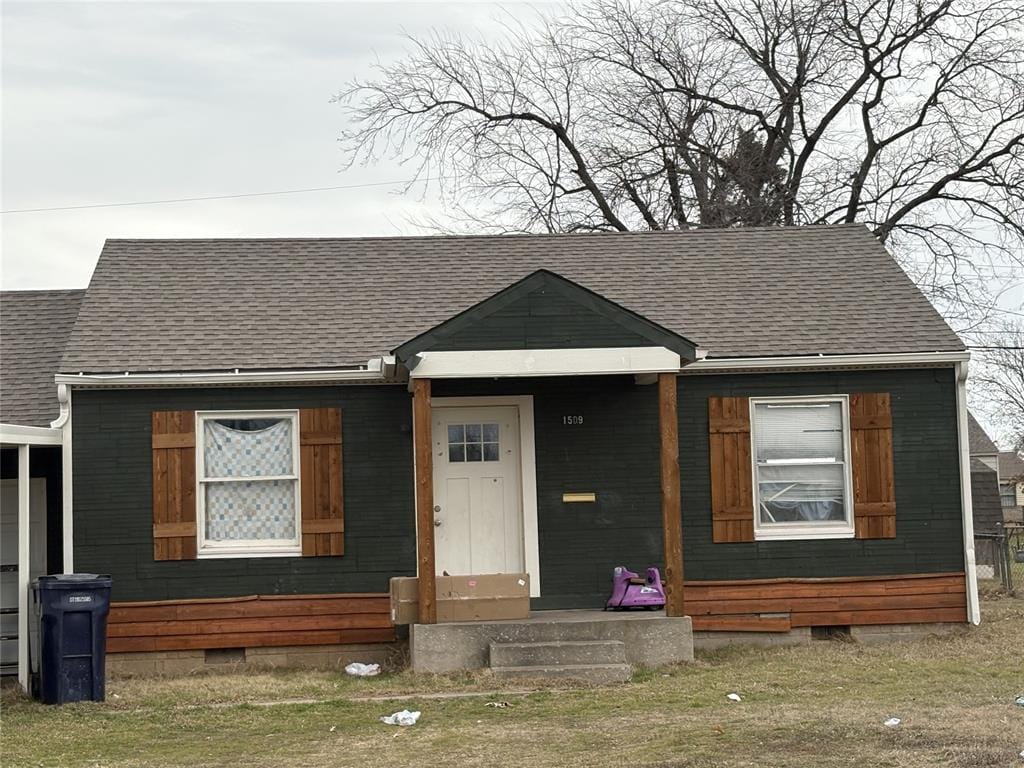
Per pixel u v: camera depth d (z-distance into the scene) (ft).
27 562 44.55
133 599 50.26
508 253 61.05
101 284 56.13
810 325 55.11
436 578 47.50
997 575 78.59
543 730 36.04
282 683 46.21
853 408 53.52
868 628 53.11
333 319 55.11
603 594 52.54
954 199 104.37
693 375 53.31
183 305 55.31
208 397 51.39
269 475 51.57
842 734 33.50
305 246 60.64
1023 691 40.37
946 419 53.83
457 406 53.01
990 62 100.53
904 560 53.36
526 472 52.70
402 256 60.39
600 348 47.44
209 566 50.75
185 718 39.52
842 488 53.78
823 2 104.17
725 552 52.85
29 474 50.83
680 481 53.01
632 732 35.22
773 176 109.70
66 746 35.68
